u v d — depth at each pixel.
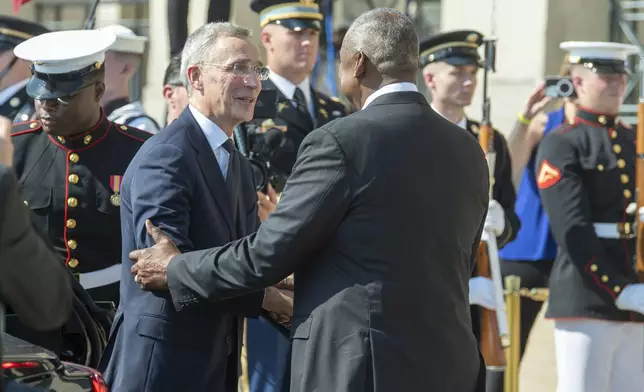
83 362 15.67
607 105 21.83
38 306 11.09
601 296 21.28
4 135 11.04
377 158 13.79
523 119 23.31
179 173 15.07
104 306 17.06
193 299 14.44
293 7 21.89
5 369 12.70
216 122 15.62
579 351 21.67
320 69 29.25
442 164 14.16
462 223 14.35
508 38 30.41
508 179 22.34
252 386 20.00
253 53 15.66
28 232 10.85
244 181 16.23
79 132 17.72
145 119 22.19
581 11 30.44
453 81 22.16
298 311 14.15
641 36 31.31
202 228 15.24
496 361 20.12
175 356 15.03
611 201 21.66
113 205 17.72
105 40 17.45
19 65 21.95
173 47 25.58
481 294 20.06
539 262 23.72
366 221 13.73
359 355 13.55
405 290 13.72
